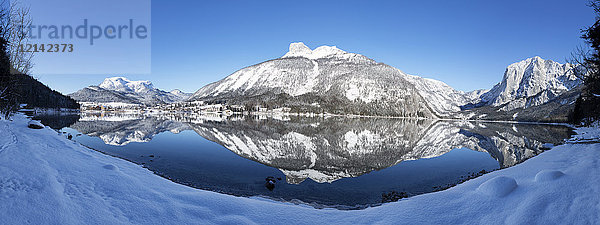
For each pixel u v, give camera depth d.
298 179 12.52
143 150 18.58
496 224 4.20
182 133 32.50
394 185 11.68
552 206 4.27
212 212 5.02
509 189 5.21
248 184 11.26
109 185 5.94
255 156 18.83
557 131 38.75
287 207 5.64
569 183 4.96
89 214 4.39
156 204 5.14
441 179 12.60
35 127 12.49
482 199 5.10
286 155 20.19
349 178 13.03
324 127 54.06
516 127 60.69
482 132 44.75
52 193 4.92
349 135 38.12
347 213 5.41
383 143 28.97
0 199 4.34
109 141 22.34
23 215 4.04
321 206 8.02
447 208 5.03
